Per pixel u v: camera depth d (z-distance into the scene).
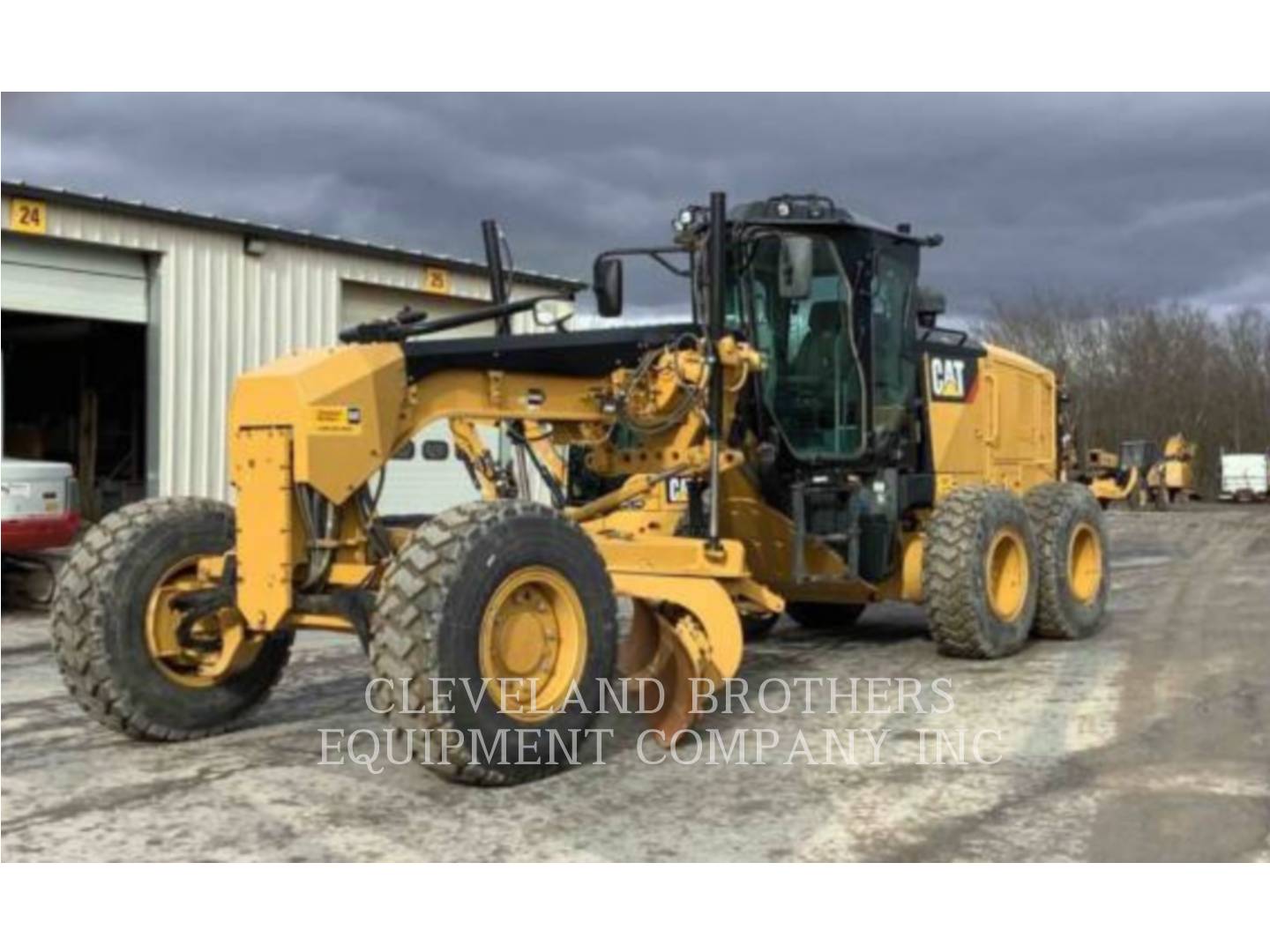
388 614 4.88
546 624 5.30
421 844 4.44
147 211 13.22
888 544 8.36
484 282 17.23
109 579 5.70
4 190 12.04
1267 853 4.32
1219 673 7.80
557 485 7.08
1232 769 5.43
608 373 6.56
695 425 6.71
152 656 5.81
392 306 16.39
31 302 12.58
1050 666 8.10
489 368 6.14
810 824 4.67
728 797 5.02
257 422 5.41
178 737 5.91
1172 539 21.50
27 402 20.34
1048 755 5.69
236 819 4.73
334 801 4.96
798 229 7.91
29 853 4.34
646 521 7.06
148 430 13.65
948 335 9.57
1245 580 13.87
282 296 14.78
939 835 4.54
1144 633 9.66
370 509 5.67
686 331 6.57
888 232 8.36
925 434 8.81
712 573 6.42
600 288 6.70
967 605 8.09
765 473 7.61
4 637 9.66
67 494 11.13
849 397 8.10
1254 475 45.88
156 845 4.43
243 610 5.43
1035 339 57.53
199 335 13.91
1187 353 56.75
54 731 6.20
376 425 5.56
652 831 4.59
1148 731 6.16
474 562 4.93
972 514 8.23
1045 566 9.11
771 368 7.74
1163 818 4.73
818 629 9.89
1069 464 11.93
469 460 6.23
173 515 5.93
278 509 5.33
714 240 6.54
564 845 4.43
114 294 13.29
